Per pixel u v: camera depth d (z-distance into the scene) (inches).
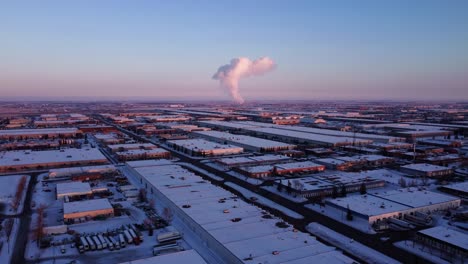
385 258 2379.4
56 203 3501.5
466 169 5123.0
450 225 2955.2
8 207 3368.6
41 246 2524.6
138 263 2078.0
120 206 3344.0
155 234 2760.8
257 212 2974.9
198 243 2586.1
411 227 2898.6
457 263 2294.5
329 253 2204.7
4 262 2297.0
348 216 3068.4
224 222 2731.3
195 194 3499.0
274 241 2384.4
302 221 3061.0
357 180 4175.7
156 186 3791.8
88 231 2807.6
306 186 3907.5
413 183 4210.1
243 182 4370.1
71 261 2317.9
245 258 2129.7
